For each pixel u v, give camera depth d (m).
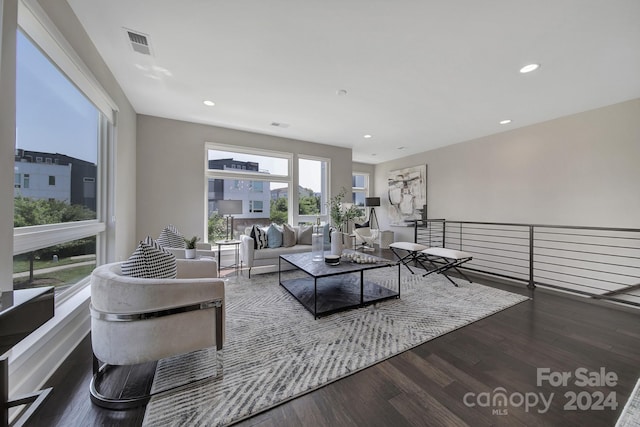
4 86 1.21
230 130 4.53
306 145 5.34
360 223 6.94
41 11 1.47
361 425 1.20
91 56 2.17
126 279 1.39
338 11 1.80
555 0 1.67
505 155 4.48
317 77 2.72
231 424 1.20
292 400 1.36
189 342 1.48
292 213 5.22
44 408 1.29
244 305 2.66
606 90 2.93
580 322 2.34
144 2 1.74
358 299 2.76
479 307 2.65
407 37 2.06
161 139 4.00
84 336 1.98
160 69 2.60
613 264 3.12
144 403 1.32
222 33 2.05
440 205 5.68
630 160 3.15
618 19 1.82
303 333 2.07
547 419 1.25
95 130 2.50
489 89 2.93
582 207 3.56
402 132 4.63
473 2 1.70
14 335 0.84
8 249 1.24
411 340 1.98
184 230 4.18
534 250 4.10
